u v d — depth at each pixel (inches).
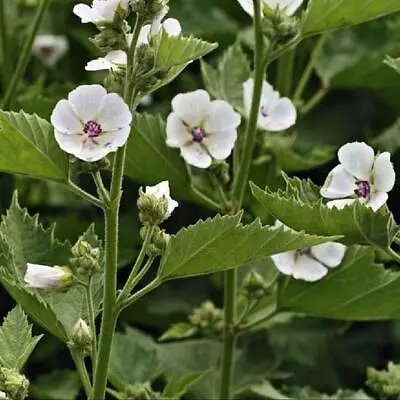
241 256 42.8
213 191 51.6
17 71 54.2
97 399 43.2
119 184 42.3
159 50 41.8
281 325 57.5
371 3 46.5
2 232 46.1
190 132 47.8
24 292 43.4
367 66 57.1
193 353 54.1
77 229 56.2
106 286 42.7
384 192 43.4
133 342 51.9
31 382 55.8
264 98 49.9
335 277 48.4
